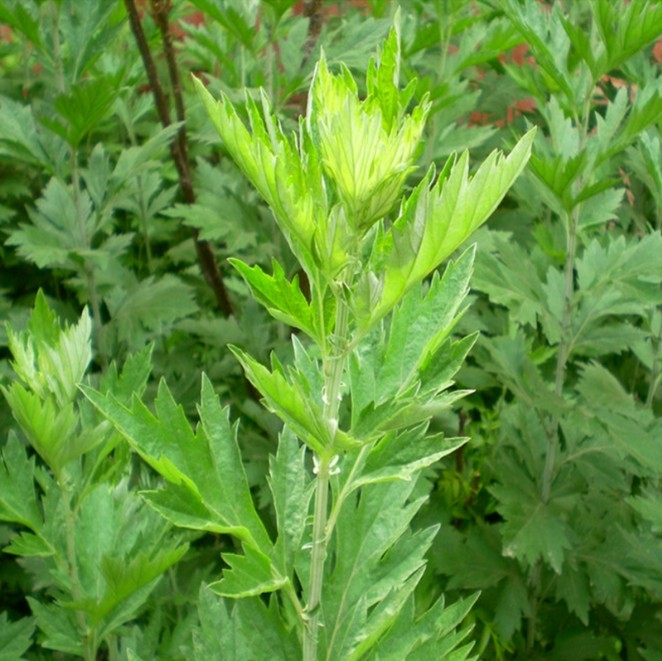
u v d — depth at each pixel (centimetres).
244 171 37
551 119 93
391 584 48
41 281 136
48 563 81
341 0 151
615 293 94
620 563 95
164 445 43
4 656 72
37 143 106
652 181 105
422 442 43
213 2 104
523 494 96
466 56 115
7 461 64
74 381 61
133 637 72
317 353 85
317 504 43
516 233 127
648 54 125
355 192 36
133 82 105
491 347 95
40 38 103
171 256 133
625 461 96
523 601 96
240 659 50
